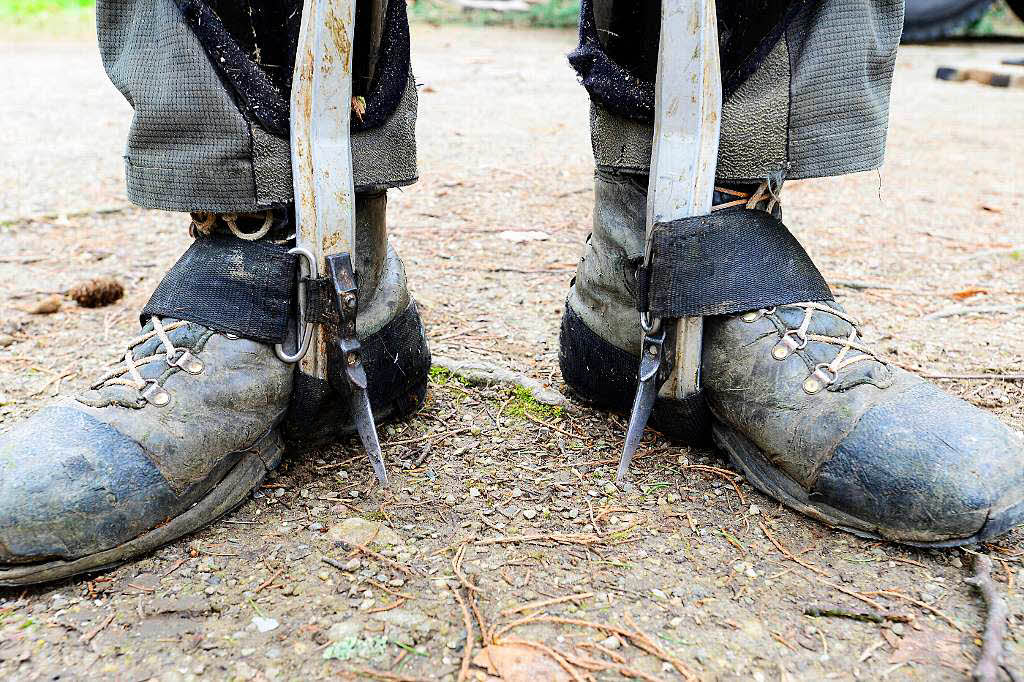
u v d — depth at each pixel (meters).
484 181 3.15
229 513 1.14
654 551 1.08
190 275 1.13
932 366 1.64
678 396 1.22
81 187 3.01
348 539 1.09
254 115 1.06
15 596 0.98
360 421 1.17
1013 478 1.02
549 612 0.97
